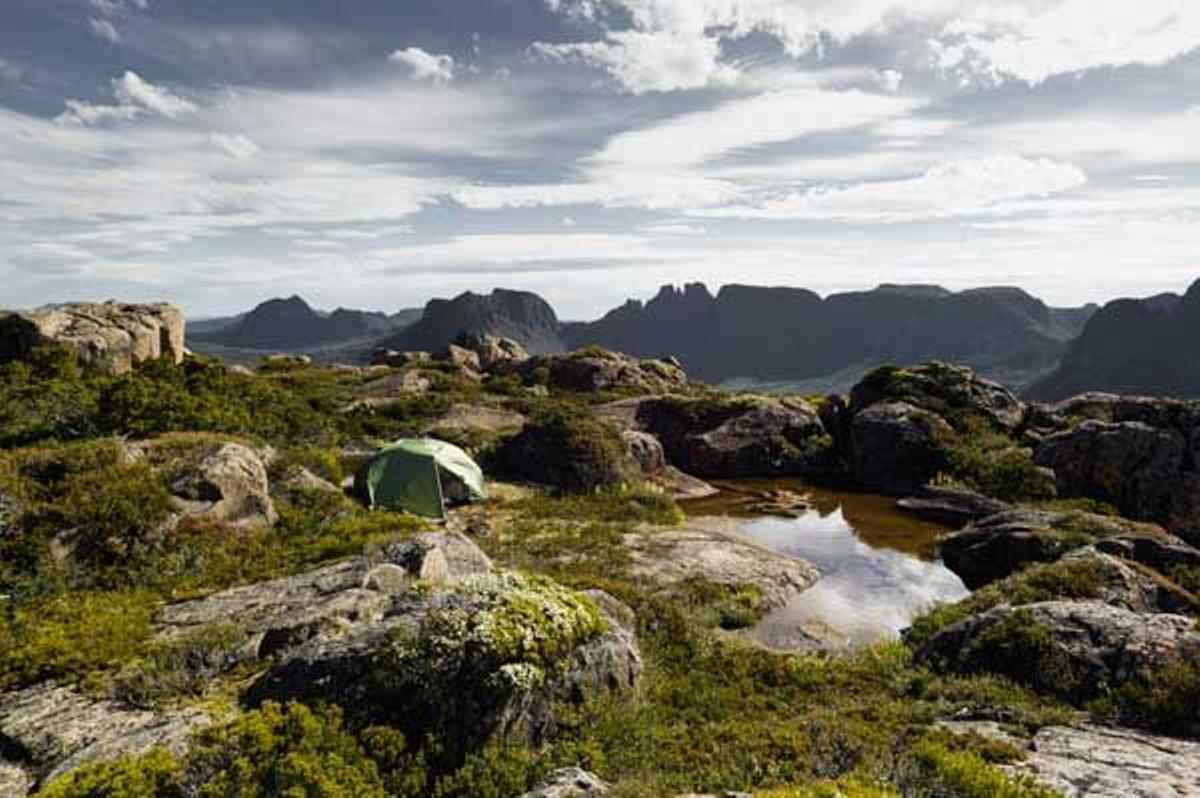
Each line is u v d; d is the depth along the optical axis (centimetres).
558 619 1034
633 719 1024
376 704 910
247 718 791
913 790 751
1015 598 1591
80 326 3669
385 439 3775
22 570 1402
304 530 1839
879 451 3738
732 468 4056
